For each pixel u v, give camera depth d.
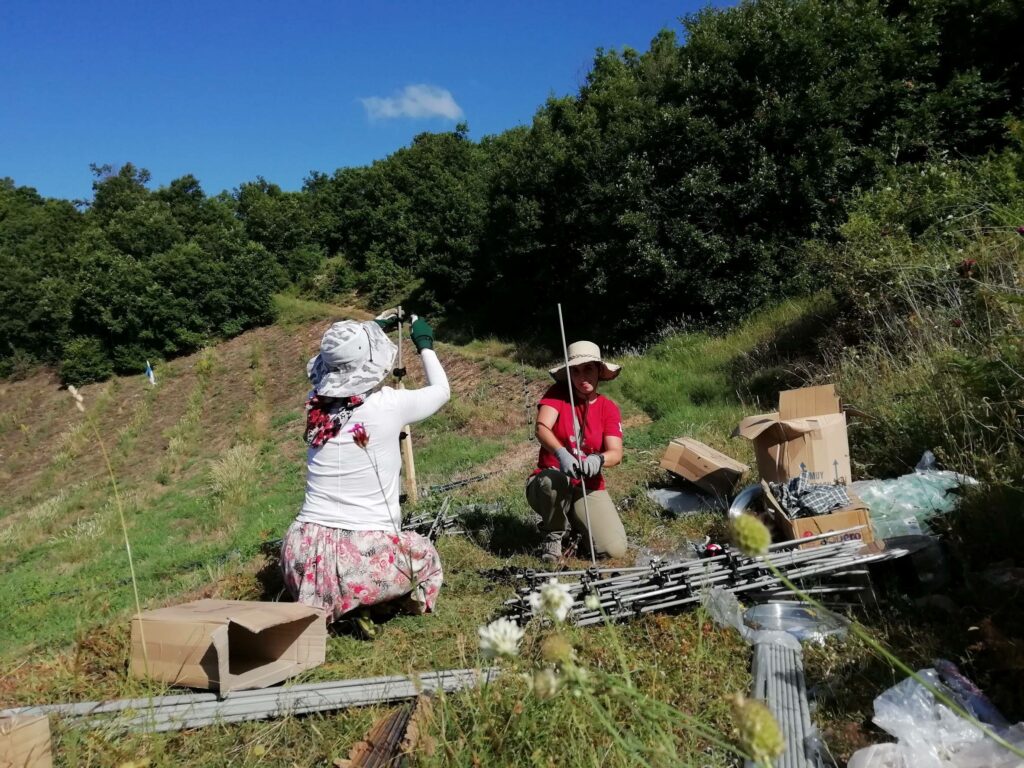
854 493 4.46
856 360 7.48
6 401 34.16
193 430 24.12
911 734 2.53
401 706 3.09
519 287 24.73
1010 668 2.76
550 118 23.62
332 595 3.86
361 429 3.95
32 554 13.45
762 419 5.17
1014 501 3.85
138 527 12.44
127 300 32.78
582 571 4.08
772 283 15.59
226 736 3.03
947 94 14.58
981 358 4.98
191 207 40.38
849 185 15.21
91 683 3.56
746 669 3.26
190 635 3.38
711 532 5.06
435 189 36.94
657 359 14.26
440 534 5.55
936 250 7.94
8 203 47.12
